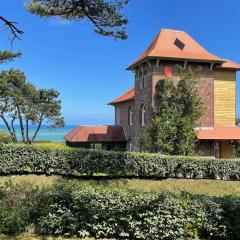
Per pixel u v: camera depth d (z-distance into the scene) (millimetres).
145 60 34469
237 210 11109
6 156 25406
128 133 42719
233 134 35188
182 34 38094
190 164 27062
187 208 11109
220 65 36344
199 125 34500
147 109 35188
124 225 11164
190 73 33219
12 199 11398
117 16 13359
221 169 27328
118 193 11203
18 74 49469
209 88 35750
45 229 11148
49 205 11234
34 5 13312
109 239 11047
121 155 26172
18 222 10961
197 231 11133
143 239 11055
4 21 12156
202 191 24812
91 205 11094
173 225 10992
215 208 11156
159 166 26531
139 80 37906
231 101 37969
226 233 11125
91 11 12891
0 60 23109
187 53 35469
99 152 26000
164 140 31438
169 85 33562
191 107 33000
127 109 43438
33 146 25859
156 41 36938
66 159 25797
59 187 11719
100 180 25609
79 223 11203
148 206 11016
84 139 42469
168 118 31844
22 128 50875
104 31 13648
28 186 12195
